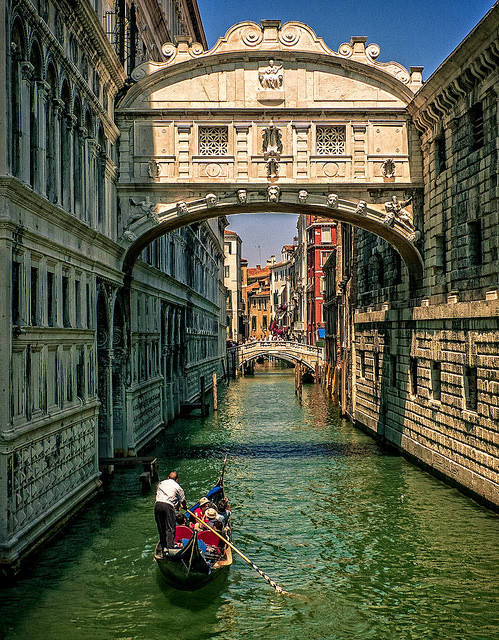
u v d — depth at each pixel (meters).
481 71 15.65
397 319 23.02
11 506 11.17
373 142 20.25
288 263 103.50
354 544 13.94
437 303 19.27
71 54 15.11
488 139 15.72
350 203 20.31
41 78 12.78
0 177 10.52
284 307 104.38
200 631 10.22
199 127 20.08
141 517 15.38
